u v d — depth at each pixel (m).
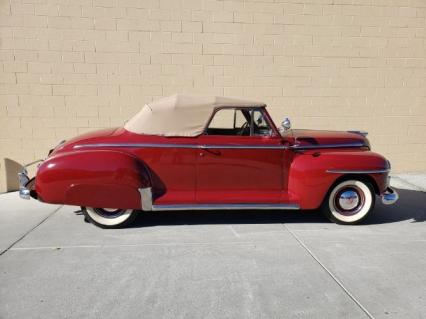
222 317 3.00
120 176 4.50
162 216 5.30
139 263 3.88
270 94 7.04
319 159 4.86
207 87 6.87
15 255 4.04
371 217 5.39
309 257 4.06
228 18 6.72
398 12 7.09
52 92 6.52
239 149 4.77
